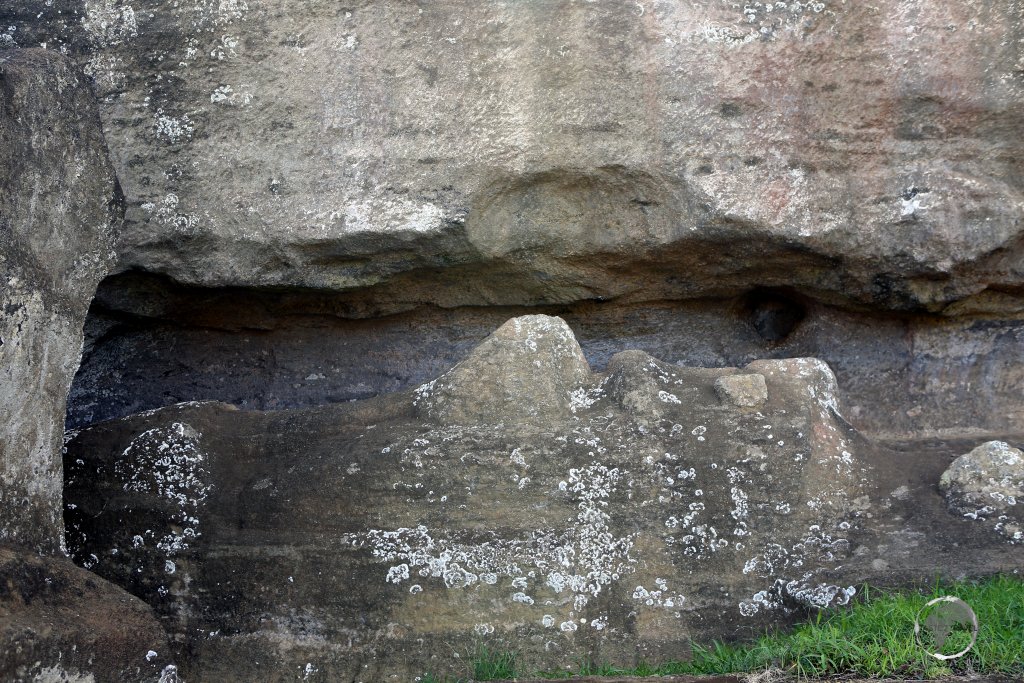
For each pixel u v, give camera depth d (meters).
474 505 3.08
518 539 3.03
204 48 3.46
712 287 3.81
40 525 2.68
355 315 3.84
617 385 3.28
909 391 3.82
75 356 2.83
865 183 3.51
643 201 3.55
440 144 3.47
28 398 2.64
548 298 3.83
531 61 3.44
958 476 3.11
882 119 3.47
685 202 3.52
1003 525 3.03
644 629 2.97
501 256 3.63
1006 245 3.51
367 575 3.04
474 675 2.94
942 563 2.97
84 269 2.84
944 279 3.60
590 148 3.47
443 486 3.10
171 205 3.48
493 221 3.56
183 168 3.48
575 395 3.28
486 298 3.84
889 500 3.10
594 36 3.43
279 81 3.46
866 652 2.66
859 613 2.84
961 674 2.59
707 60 3.44
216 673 3.01
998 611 2.76
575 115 3.46
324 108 3.47
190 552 3.11
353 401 3.47
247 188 3.48
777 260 3.64
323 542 3.07
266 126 3.47
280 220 3.48
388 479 3.13
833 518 3.06
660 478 3.09
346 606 3.03
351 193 3.48
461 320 3.92
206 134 3.47
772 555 3.01
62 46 3.48
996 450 3.12
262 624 3.05
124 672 2.66
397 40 3.45
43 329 2.68
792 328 3.96
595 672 2.92
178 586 3.10
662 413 3.21
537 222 3.60
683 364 3.93
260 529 3.12
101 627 2.63
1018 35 3.39
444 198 3.48
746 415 3.21
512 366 3.25
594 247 3.63
